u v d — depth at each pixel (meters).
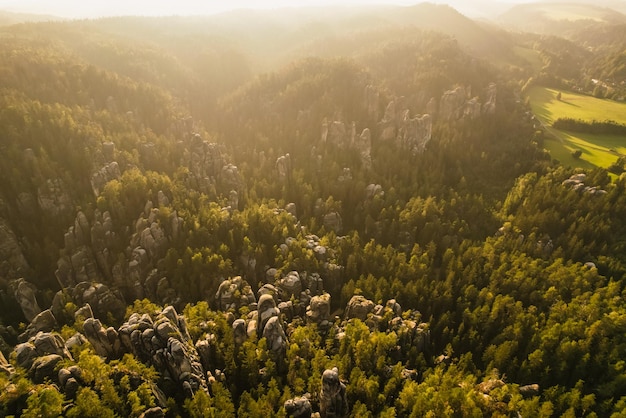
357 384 78.31
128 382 66.81
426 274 116.94
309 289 112.25
